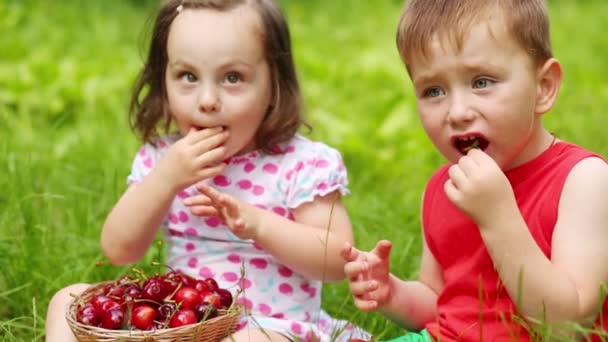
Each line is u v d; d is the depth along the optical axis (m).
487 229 2.95
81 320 3.13
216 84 3.46
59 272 4.25
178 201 3.72
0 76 7.61
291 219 3.66
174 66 3.50
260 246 3.62
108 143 6.37
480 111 3.02
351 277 3.29
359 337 3.66
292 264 3.50
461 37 3.00
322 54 9.38
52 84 7.56
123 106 7.12
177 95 3.50
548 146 3.19
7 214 4.60
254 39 3.49
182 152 3.44
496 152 3.07
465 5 3.03
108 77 7.90
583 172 3.05
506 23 3.01
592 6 12.49
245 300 3.52
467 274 3.24
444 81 3.07
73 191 5.08
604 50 9.93
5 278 4.20
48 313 3.50
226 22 3.47
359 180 5.91
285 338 3.41
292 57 3.72
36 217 4.67
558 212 3.05
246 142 3.56
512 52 3.02
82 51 9.05
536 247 2.94
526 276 2.91
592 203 3.00
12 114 7.02
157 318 3.14
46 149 5.97
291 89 3.69
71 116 7.26
